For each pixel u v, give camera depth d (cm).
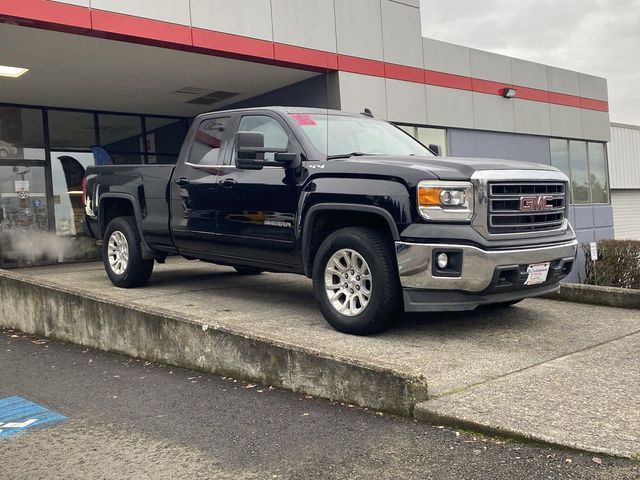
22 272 1168
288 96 1351
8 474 353
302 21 1202
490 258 495
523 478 308
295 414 417
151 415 436
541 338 550
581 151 2072
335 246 549
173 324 556
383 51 1358
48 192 1399
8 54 1032
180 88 1320
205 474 337
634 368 460
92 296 652
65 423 432
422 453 343
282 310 662
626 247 1341
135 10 982
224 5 1087
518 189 532
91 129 1476
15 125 1366
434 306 506
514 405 385
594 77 2089
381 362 420
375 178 527
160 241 740
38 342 706
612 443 329
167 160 1602
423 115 1454
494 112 1677
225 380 506
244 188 627
